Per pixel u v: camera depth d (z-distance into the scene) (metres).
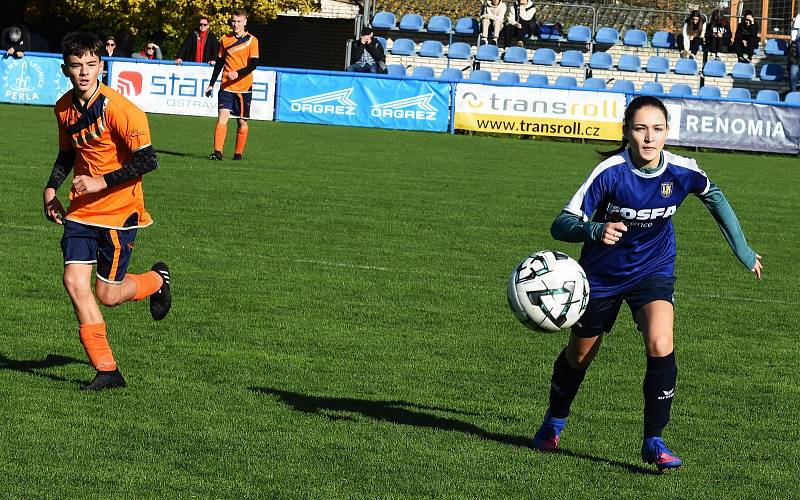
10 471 5.15
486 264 11.48
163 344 7.74
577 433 6.20
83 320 6.52
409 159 21.61
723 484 5.43
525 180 19.19
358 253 11.70
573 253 12.30
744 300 10.41
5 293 9.05
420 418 6.33
